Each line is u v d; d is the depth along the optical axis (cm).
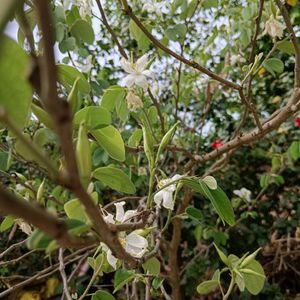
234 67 119
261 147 132
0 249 107
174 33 78
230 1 105
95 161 71
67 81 47
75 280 97
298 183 124
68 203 31
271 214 126
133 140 68
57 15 67
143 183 98
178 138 103
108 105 64
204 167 121
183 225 111
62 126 13
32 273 111
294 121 119
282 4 63
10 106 18
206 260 110
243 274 49
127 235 43
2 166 57
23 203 14
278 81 138
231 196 124
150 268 56
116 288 52
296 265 120
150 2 82
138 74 62
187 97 109
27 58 18
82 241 21
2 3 12
